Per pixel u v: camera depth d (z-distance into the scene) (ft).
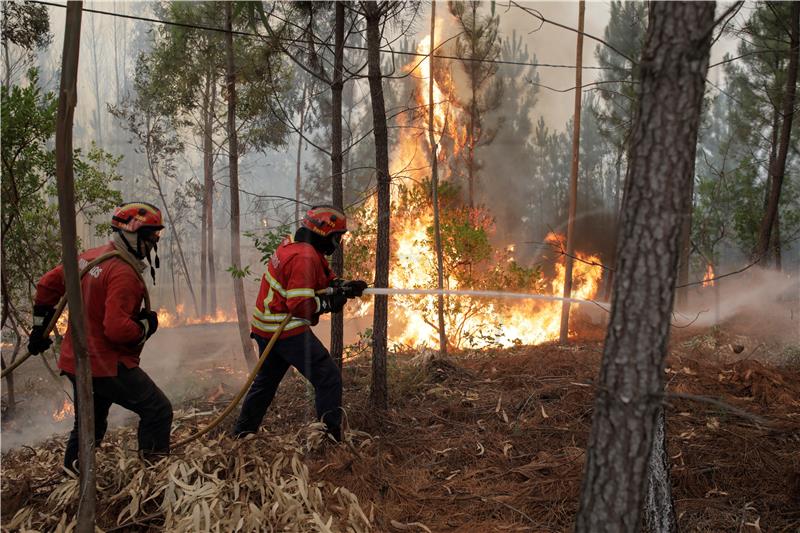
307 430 13.28
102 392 11.37
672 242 6.21
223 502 9.83
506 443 14.52
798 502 11.60
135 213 11.46
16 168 16.98
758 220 42.68
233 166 23.24
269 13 17.08
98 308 11.27
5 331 19.16
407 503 11.96
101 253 11.55
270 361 14.19
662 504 9.83
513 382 18.79
